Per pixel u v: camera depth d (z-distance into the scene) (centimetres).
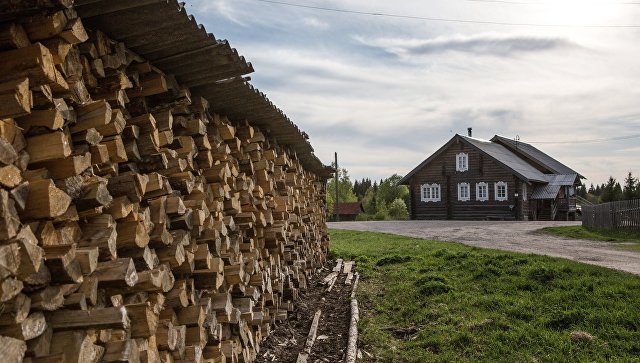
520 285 766
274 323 590
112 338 233
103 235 227
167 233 292
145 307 253
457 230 2270
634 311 600
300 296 784
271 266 595
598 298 662
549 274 810
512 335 548
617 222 1967
